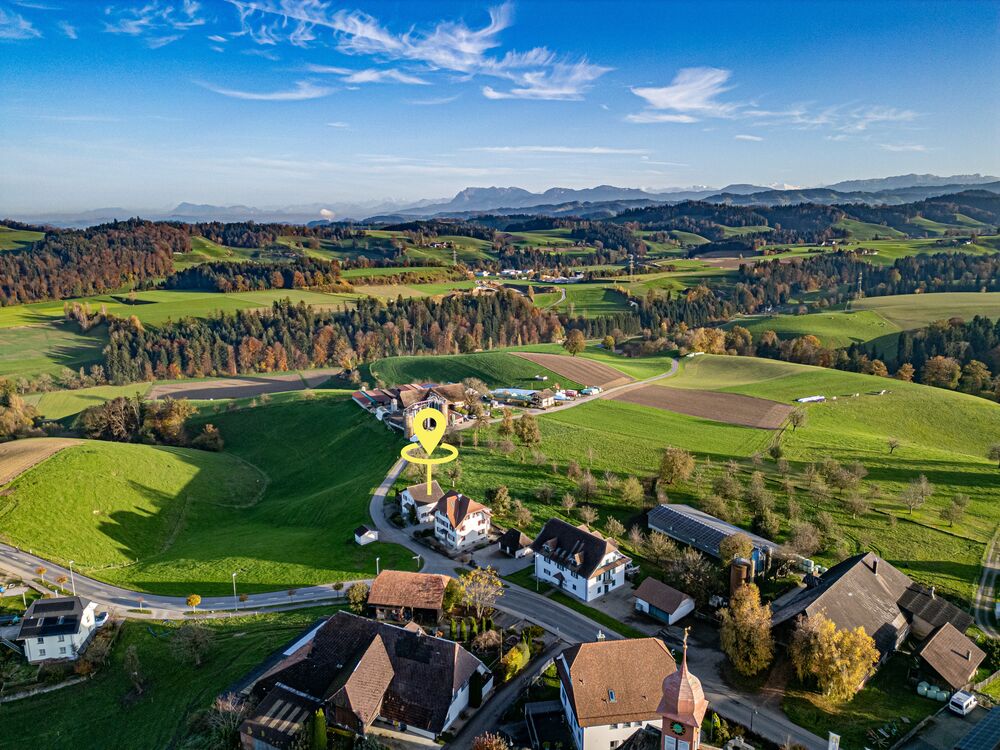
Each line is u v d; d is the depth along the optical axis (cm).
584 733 5844
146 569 10150
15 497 11538
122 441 17550
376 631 6931
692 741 4166
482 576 8412
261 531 11944
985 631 8031
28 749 6362
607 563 8925
